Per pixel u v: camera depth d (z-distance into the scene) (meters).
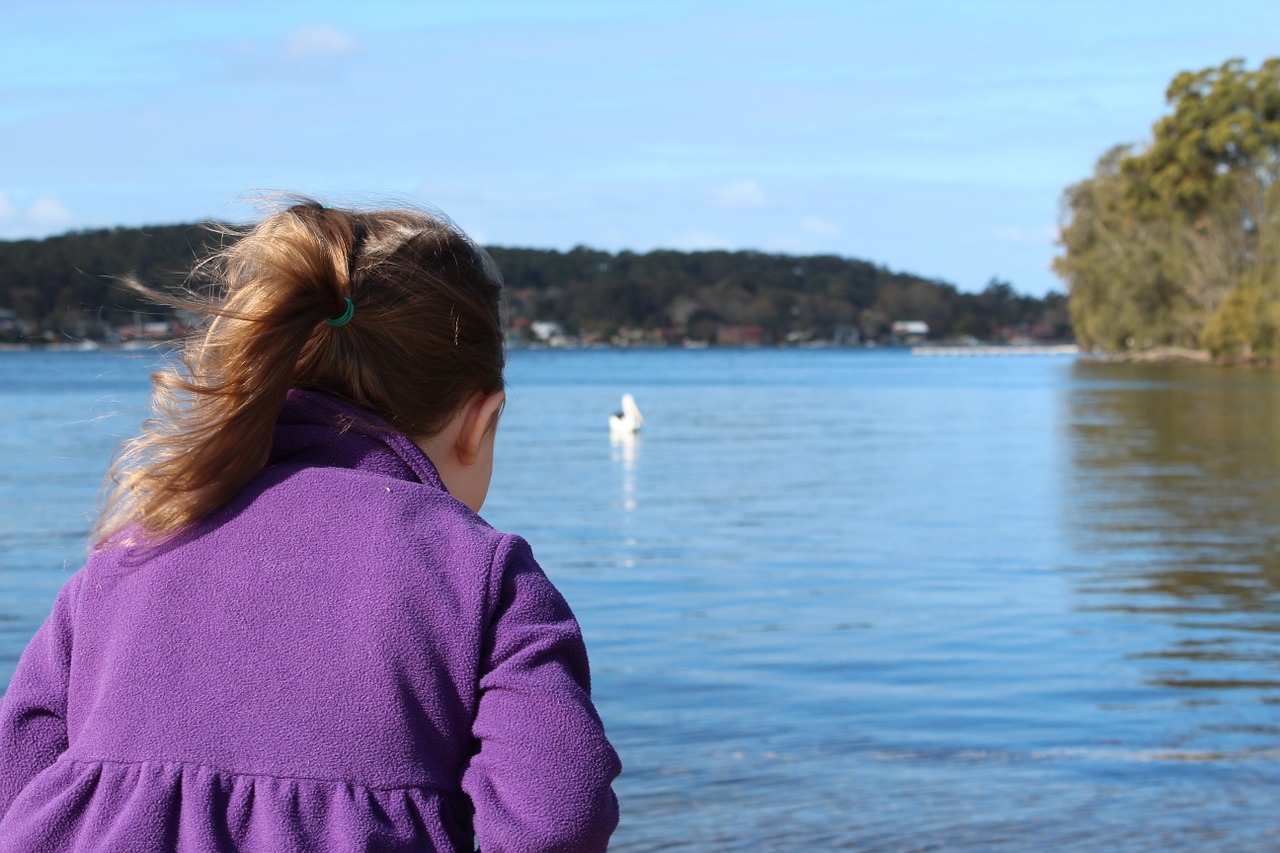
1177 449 21.73
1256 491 15.06
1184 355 78.88
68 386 54.28
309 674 0.97
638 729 5.12
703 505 13.70
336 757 0.95
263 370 1.02
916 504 13.74
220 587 1.00
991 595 8.21
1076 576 8.98
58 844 0.95
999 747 4.88
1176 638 6.86
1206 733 5.06
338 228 1.09
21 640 6.55
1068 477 16.94
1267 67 68.81
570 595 8.23
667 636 6.91
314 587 1.00
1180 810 4.20
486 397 1.17
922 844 3.90
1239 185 68.25
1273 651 6.52
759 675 6.00
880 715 5.31
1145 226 74.19
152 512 1.03
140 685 0.99
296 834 0.93
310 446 1.08
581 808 0.95
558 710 0.97
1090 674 6.03
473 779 0.97
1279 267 63.69
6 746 1.03
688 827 4.05
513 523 12.16
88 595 1.05
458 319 1.12
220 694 0.97
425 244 1.12
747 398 46.09
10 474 17.41
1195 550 10.27
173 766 0.96
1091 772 4.56
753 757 4.75
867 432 27.19
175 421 1.03
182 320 1.07
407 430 1.12
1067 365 95.94
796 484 16.08
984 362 115.81
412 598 0.99
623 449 22.58
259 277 1.05
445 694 0.98
